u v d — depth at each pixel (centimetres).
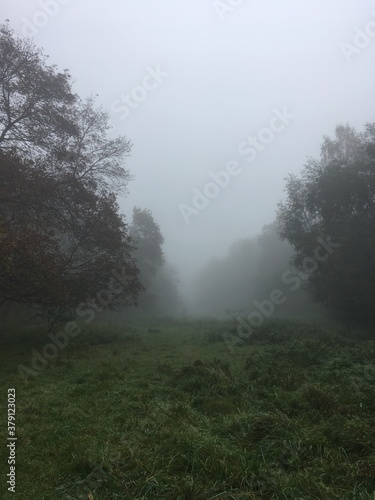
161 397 809
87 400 800
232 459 482
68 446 561
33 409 732
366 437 541
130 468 492
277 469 480
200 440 532
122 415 693
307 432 576
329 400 720
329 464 483
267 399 781
